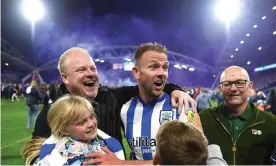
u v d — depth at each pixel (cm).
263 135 240
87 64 211
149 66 202
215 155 150
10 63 2556
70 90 218
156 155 137
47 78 2639
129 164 168
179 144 127
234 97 244
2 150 628
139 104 221
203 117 267
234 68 251
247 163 242
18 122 1055
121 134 227
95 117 186
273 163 225
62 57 218
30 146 189
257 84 2216
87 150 171
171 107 212
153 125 212
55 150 167
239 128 248
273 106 595
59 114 171
